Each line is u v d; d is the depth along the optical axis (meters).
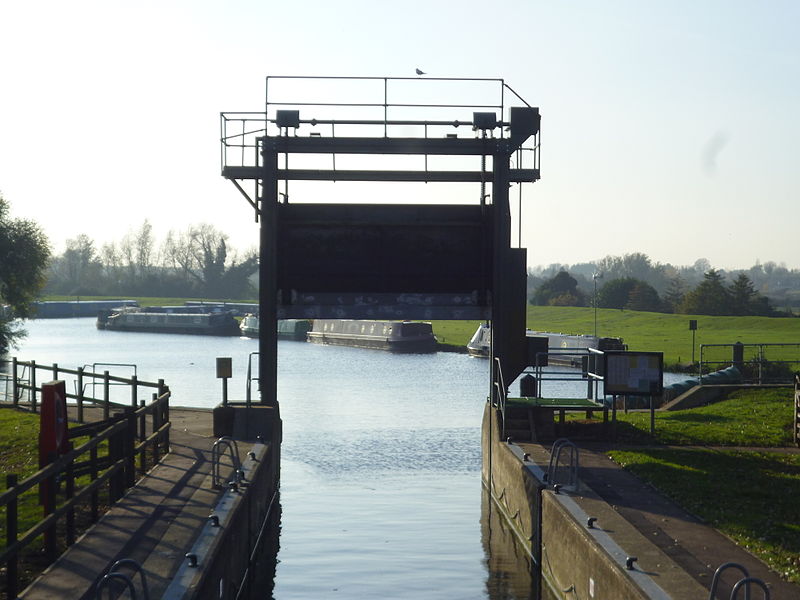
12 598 12.21
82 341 116.62
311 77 27.72
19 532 15.67
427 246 28.47
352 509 25.31
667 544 15.02
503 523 23.72
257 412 25.86
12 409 32.69
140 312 149.62
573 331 110.00
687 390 37.16
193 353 96.75
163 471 20.72
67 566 13.62
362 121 27.77
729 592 12.62
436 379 65.69
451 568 19.73
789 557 14.36
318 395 55.69
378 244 28.41
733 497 18.47
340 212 28.19
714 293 141.25
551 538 18.03
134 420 19.30
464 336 109.62
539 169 27.92
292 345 105.94
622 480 20.34
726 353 74.25
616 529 15.88
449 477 30.11
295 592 18.17
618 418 30.53
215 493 18.39
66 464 14.74
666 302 158.50
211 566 13.76
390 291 28.41
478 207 28.41
